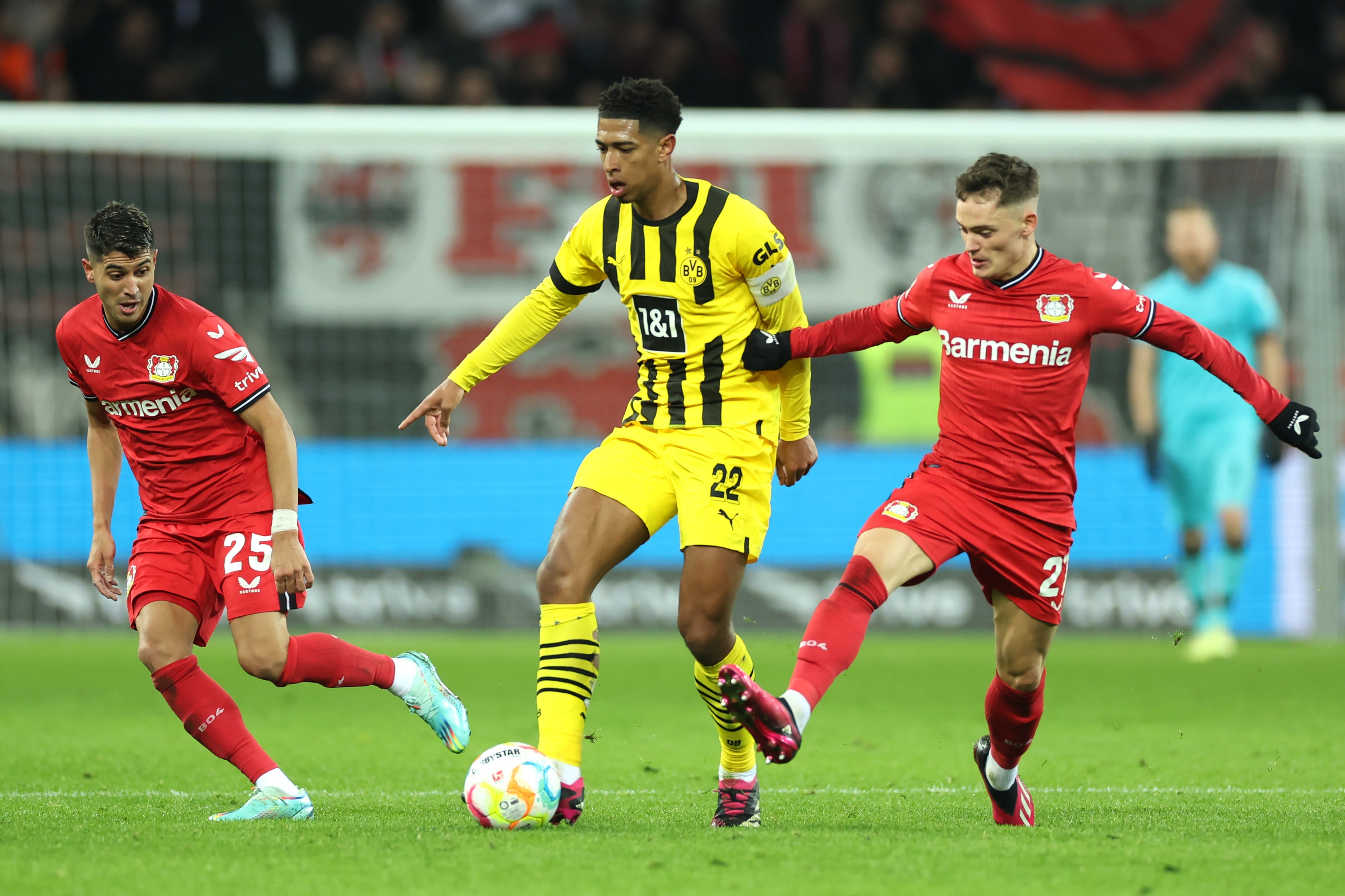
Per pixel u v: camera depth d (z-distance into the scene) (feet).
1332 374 133.80
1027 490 49.90
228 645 123.75
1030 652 50.62
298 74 161.27
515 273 140.05
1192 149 138.51
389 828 48.85
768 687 95.76
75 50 160.25
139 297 51.31
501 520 131.85
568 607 49.83
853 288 139.44
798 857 43.11
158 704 91.30
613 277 52.29
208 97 157.89
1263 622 130.11
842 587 48.39
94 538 56.80
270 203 138.62
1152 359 124.16
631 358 136.98
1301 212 135.64
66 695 95.14
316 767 68.18
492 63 162.50
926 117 129.90
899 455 132.67
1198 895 38.68
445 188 139.44
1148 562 131.34
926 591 130.93
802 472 56.80
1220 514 119.24
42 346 132.67
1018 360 49.57
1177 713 88.74
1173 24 170.09
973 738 78.74
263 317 138.82
